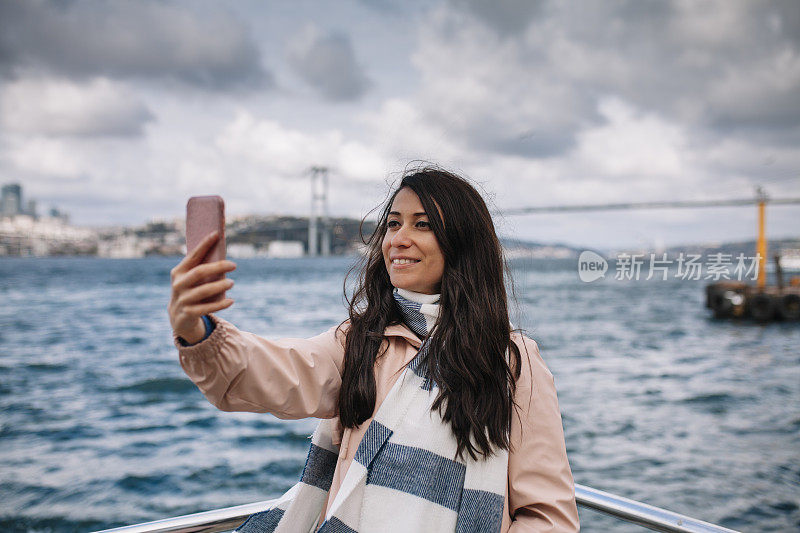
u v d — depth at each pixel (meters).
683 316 37.88
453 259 1.45
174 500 8.14
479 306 1.40
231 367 1.13
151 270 110.81
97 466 9.50
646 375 18.58
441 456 1.30
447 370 1.35
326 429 1.52
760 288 33.69
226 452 10.12
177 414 12.83
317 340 1.48
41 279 77.06
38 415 12.84
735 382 17.55
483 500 1.27
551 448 1.36
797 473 9.25
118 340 24.50
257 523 1.49
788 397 15.43
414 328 1.46
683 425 12.43
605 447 10.80
